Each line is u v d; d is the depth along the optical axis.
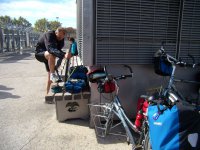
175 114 2.00
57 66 4.69
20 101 5.04
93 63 3.57
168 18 3.72
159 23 3.70
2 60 13.89
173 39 3.82
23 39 22.89
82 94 3.60
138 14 3.58
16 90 6.02
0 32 16.52
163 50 3.48
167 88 3.08
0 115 4.18
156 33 3.72
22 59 14.61
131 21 3.57
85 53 3.51
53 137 3.32
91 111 3.59
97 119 3.57
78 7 5.23
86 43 3.48
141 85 3.85
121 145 3.11
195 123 1.98
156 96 2.47
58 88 3.75
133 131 2.90
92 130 3.55
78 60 5.73
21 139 3.26
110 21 3.49
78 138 3.29
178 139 1.96
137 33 3.63
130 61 3.68
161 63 3.45
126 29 3.58
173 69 3.16
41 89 6.12
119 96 3.80
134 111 3.89
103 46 3.54
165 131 2.01
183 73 3.97
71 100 3.79
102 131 3.49
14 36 19.70
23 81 7.23
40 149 3.00
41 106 4.68
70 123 3.81
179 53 3.87
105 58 3.58
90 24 3.43
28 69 9.93
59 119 3.86
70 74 4.13
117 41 3.58
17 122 3.86
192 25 3.83
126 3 3.49
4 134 3.41
